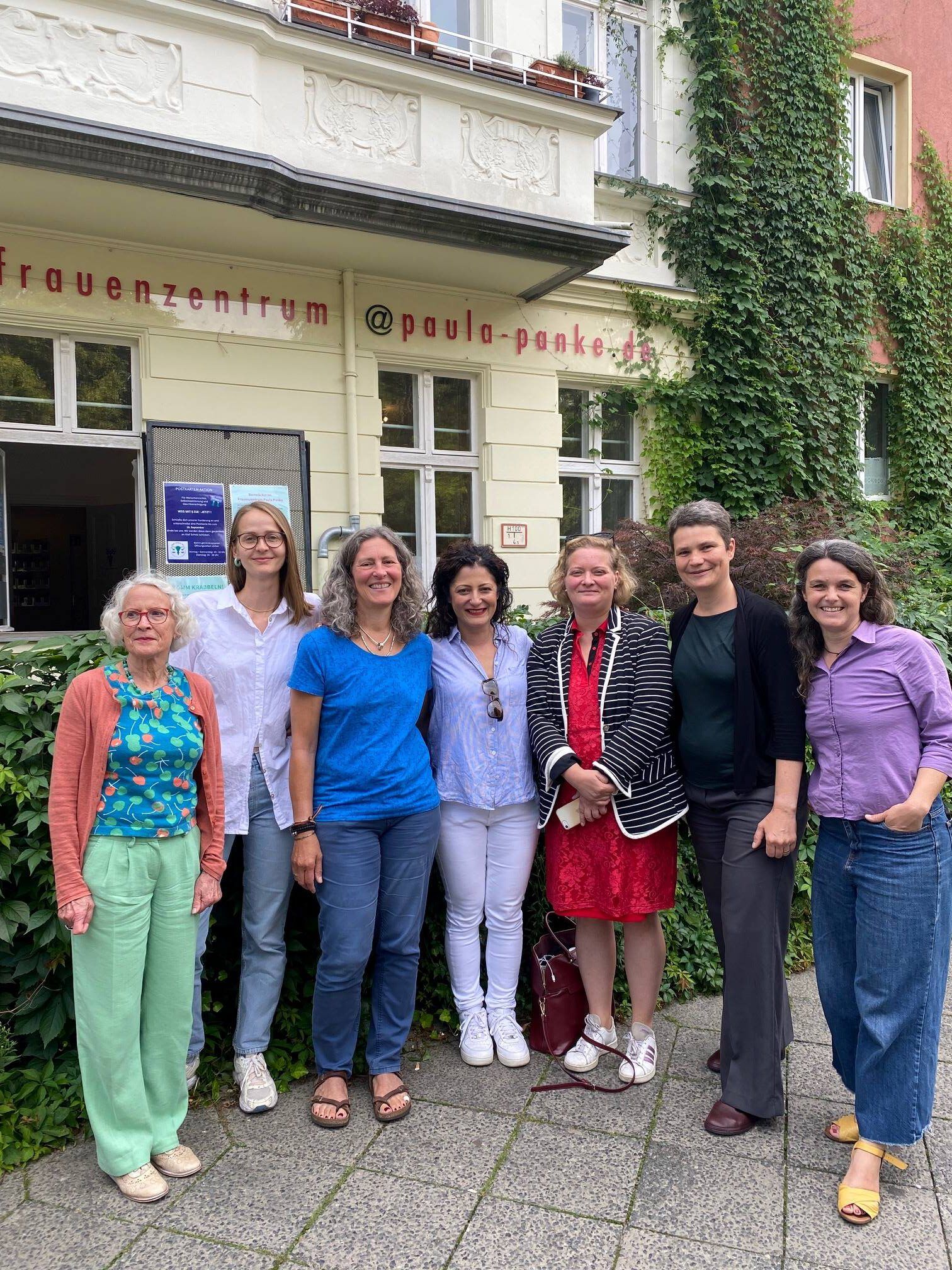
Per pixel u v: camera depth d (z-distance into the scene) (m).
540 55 8.00
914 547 7.91
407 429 8.09
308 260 7.08
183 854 2.68
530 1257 2.35
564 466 8.87
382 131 6.53
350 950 2.94
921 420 11.07
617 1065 3.33
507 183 7.05
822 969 2.83
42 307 6.27
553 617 4.15
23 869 2.95
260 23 5.84
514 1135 2.89
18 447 10.69
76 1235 2.44
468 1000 3.41
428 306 7.86
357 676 2.97
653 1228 2.45
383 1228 2.46
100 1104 2.63
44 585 13.46
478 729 3.26
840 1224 2.47
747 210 9.35
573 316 8.67
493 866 3.39
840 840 2.74
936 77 11.30
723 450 9.30
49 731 2.93
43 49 5.26
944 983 2.61
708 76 9.03
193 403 6.83
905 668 2.62
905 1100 2.55
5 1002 3.01
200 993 3.03
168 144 5.39
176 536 6.73
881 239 10.72
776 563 5.64
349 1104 3.04
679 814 3.09
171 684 2.71
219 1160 2.77
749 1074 2.90
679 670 3.05
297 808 2.97
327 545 7.39
